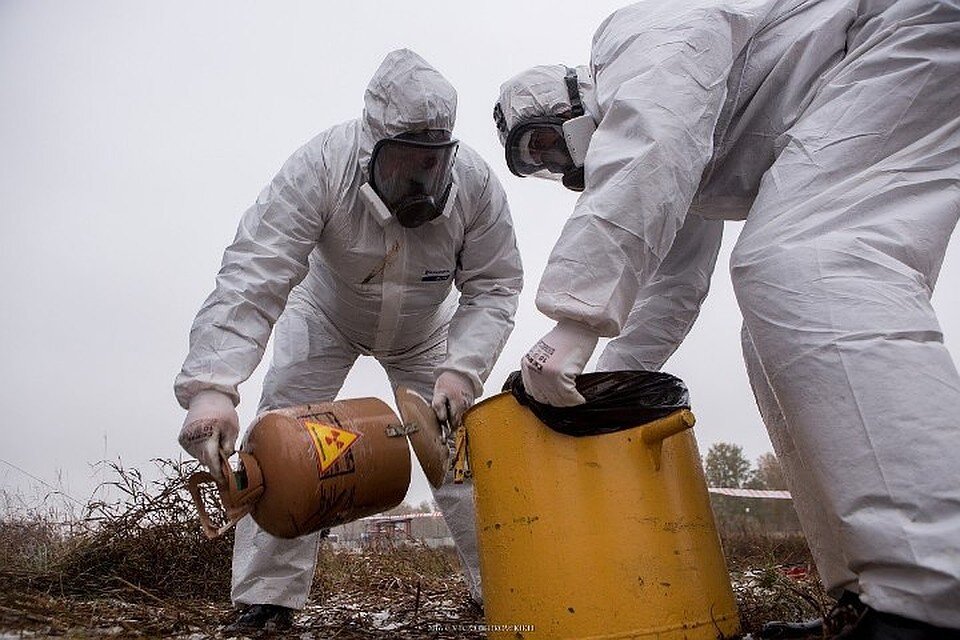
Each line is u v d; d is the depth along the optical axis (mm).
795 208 1824
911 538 1481
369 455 2096
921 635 1489
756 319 1795
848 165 1829
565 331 1887
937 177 1824
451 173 2664
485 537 2023
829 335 1652
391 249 2760
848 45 2064
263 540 2748
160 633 2494
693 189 1956
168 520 3826
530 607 1890
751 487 17078
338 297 2990
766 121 2148
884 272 1694
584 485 1896
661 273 2881
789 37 2109
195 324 2420
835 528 1639
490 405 2037
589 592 1844
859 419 1584
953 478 1484
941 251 1809
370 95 2566
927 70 1843
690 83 1956
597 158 1944
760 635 2260
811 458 1675
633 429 1926
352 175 2674
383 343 3092
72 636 2246
